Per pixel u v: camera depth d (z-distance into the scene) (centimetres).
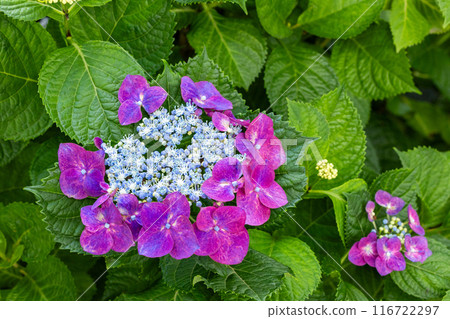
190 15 71
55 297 71
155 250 54
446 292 66
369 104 79
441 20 77
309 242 69
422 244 67
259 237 65
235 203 58
